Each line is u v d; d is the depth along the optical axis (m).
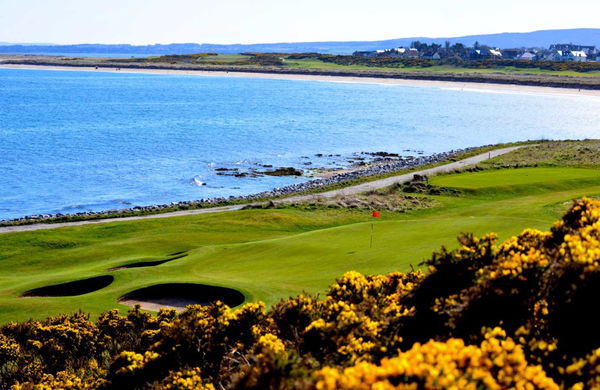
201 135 111.12
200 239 41.03
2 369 19.34
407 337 9.70
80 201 64.25
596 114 138.75
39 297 27.80
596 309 7.57
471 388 5.41
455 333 8.41
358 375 5.71
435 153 92.94
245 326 13.22
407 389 5.36
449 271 10.20
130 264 33.09
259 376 7.44
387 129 120.00
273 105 165.25
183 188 69.75
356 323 9.79
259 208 51.31
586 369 6.47
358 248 27.53
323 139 107.12
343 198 53.53
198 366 12.51
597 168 63.50
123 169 80.44
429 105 162.62
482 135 112.00
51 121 130.12
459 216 45.00
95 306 25.20
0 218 57.53
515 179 56.19
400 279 15.86
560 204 42.78
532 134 112.12
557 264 8.34
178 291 26.08
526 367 6.26
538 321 8.28
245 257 29.84
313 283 23.19
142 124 126.38
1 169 79.50
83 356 20.34
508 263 8.73
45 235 43.88
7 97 182.00
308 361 8.02
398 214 47.78
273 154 91.69
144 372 13.11
